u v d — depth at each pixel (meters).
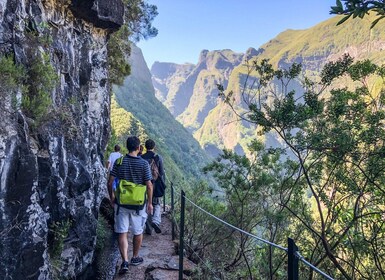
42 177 3.23
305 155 3.78
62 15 4.51
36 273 2.85
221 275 4.32
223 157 5.14
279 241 4.64
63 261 3.53
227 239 5.10
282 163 4.77
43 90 3.45
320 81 3.72
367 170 3.47
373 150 3.35
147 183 4.36
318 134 3.36
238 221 4.96
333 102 3.63
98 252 4.70
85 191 4.26
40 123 3.35
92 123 5.34
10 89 2.77
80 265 3.97
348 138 3.29
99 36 5.68
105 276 4.37
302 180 4.49
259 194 4.82
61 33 4.46
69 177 3.87
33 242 2.80
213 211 5.75
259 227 5.27
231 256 5.04
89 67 5.29
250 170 4.92
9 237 2.57
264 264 4.34
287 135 3.59
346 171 3.70
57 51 4.27
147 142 6.05
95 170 5.18
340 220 3.87
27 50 3.35
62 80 4.37
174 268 4.62
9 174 2.59
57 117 3.78
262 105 3.75
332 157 3.56
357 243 3.60
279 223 4.30
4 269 2.52
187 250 5.37
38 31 3.71
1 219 2.51
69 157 3.93
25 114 3.13
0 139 2.52
